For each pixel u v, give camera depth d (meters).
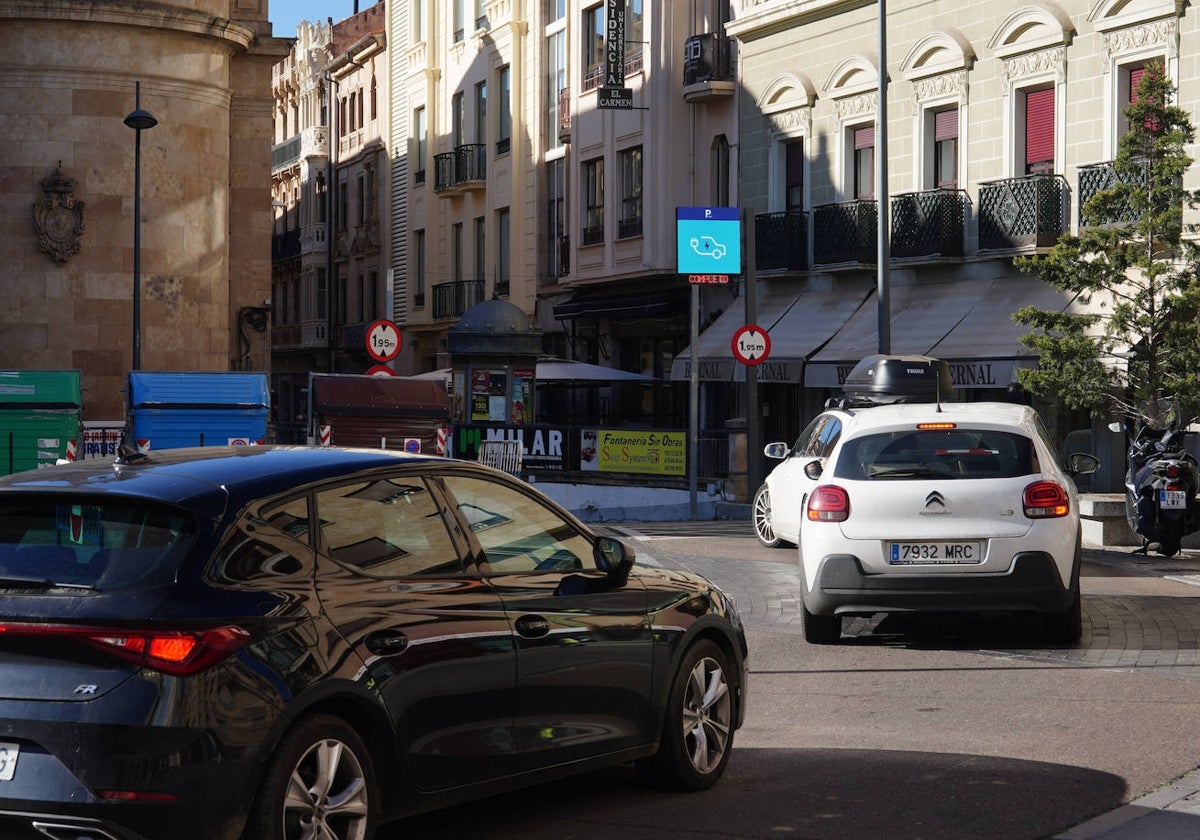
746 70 43.28
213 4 41.53
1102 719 9.98
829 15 40.28
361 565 6.46
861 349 37.28
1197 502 20.02
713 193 44.84
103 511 6.07
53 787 5.54
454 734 6.66
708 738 8.27
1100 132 32.97
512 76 56.12
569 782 8.38
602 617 7.50
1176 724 9.78
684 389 46.31
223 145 41.56
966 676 11.72
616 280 47.56
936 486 12.73
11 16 38.53
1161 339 25.28
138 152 36.56
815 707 10.60
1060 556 12.69
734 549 21.12
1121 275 25.27
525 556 7.35
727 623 8.38
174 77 40.22
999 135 35.38
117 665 5.59
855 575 12.77
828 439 19.23
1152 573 18.33
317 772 6.03
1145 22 31.77
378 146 72.19
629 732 7.68
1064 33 33.56
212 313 41.16
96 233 39.38
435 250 64.62
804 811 7.70
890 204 38.00
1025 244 34.16
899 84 38.19
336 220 80.12
